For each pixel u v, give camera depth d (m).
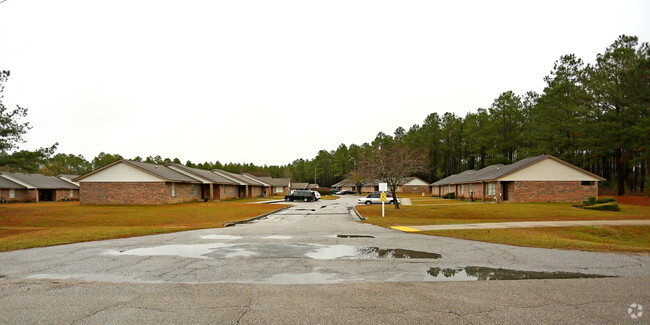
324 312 4.88
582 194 34.81
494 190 37.66
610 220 19.27
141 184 35.22
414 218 21.98
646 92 30.58
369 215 24.11
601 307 5.04
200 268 7.78
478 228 15.24
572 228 15.91
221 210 29.05
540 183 34.72
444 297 5.55
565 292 5.79
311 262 8.40
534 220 19.59
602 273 7.19
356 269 7.64
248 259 8.80
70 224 21.97
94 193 35.44
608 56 37.16
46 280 6.77
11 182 48.50
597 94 36.72
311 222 19.92
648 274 7.09
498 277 6.88
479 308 5.02
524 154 50.91
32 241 12.15
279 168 162.88
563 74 44.28
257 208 31.33
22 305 5.22
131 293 5.83
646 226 16.91
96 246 11.09
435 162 85.00
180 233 14.68
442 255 9.27
